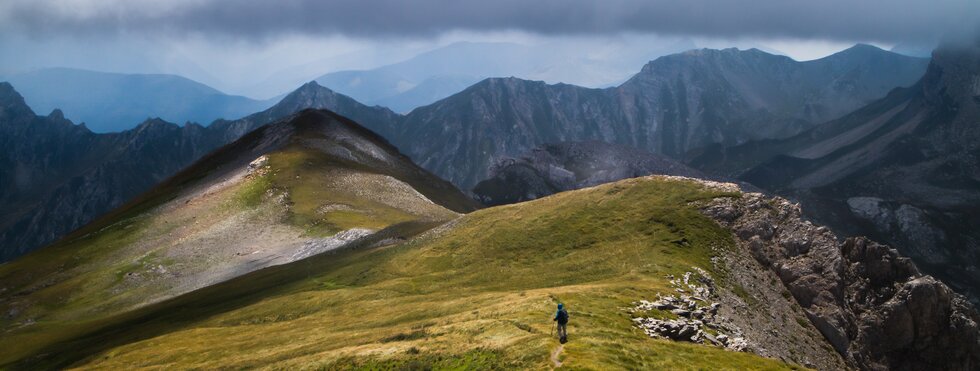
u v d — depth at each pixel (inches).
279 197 7470.5
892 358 3233.3
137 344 3563.0
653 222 3993.6
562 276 3503.9
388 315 3144.7
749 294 3272.6
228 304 4370.1
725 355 2068.2
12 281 6378.0
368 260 4714.6
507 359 1868.8
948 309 3312.0
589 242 3937.0
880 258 3513.8
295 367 2308.1
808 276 3474.4
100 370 3100.4
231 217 7165.4
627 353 1878.7
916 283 3326.8
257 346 2984.7
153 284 5772.6
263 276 5088.6
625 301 2605.8
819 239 3668.8
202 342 3321.9
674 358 1920.5
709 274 3321.9
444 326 2492.6
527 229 4372.5
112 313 5300.2
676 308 2655.0
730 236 3806.6
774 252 3695.9
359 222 6589.6
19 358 4288.9
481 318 2524.6
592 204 4517.7
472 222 4913.9
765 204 4025.6
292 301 3949.3
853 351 3191.4
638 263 3454.7
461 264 4077.3
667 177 4660.4
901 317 3282.5
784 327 3088.1
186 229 7101.4
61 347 4298.7
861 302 3400.6
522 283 3533.5
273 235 6565.0
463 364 1923.0
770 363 2069.4
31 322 5315.0
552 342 1946.4
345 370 2130.9
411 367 1978.3
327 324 3225.9
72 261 6688.0
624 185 4692.4
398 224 6146.7
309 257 5561.0
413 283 3843.5
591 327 2172.7
